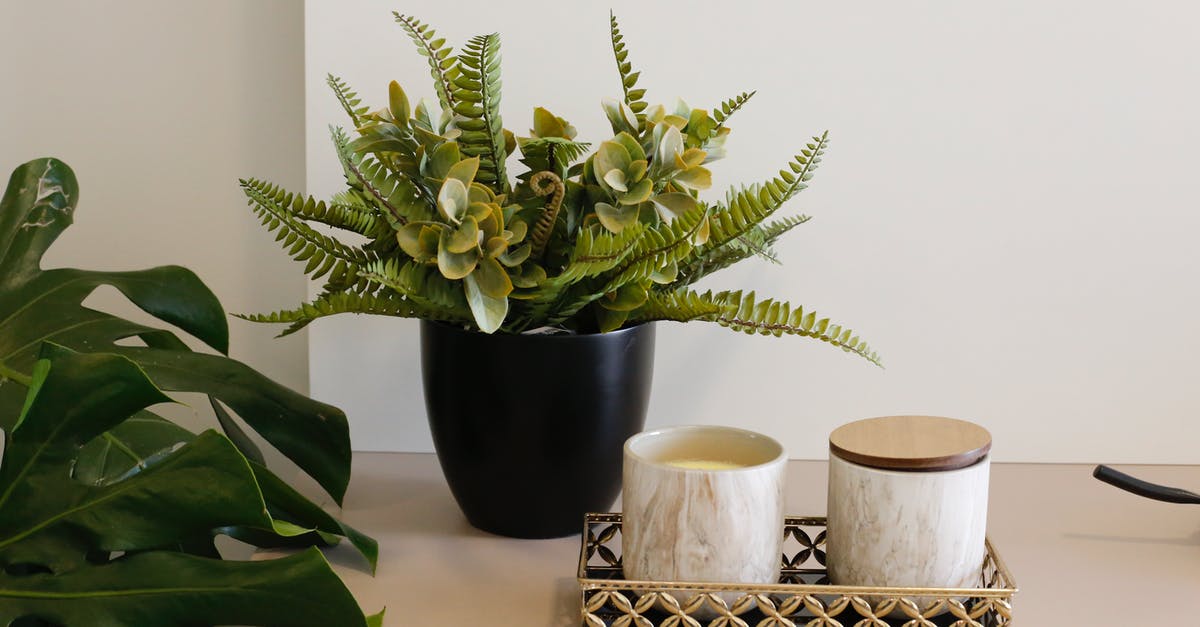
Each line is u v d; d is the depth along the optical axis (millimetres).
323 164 1032
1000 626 671
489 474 829
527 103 1024
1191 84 1018
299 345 1206
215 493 671
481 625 719
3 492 689
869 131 1028
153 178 1199
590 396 801
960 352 1059
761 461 735
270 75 1180
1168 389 1060
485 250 752
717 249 831
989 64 1019
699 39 1018
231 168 1193
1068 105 1022
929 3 1012
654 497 683
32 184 927
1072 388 1062
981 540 688
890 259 1047
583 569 694
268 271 1205
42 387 664
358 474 1016
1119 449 1070
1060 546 855
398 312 798
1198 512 932
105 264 1211
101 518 680
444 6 1013
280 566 661
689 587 667
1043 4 1011
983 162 1031
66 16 1183
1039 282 1048
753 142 1031
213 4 1173
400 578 791
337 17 1012
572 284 800
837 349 1061
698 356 1062
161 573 675
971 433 708
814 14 1015
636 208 758
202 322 903
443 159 767
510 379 794
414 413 1072
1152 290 1047
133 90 1189
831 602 702
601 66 1020
